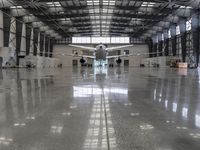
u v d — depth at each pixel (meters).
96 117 4.22
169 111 4.79
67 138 3.03
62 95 7.23
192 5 34.38
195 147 2.74
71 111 4.78
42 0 34.56
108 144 2.80
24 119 4.09
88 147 2.71
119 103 5.77
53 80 13.69
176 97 6.85
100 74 21.34
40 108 5.11
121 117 4.23
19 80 13.70
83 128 3.49
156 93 7.72
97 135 3.15
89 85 10.45
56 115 4.39
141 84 10.96
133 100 6.27
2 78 15.57
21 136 3.13
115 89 8.85
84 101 6.09
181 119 4.10
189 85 10.52
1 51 37.28
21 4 34.56
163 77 16.66
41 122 3.87
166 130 3.41
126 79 14.54
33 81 12.93
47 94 7.47
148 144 2.81
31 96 7.02
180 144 2.83
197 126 3.65
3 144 2.83
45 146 2.75
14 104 5.64
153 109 5.02
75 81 12.88
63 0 34.97
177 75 19.31
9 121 3.95
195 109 5.02
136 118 4.15
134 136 3.11
